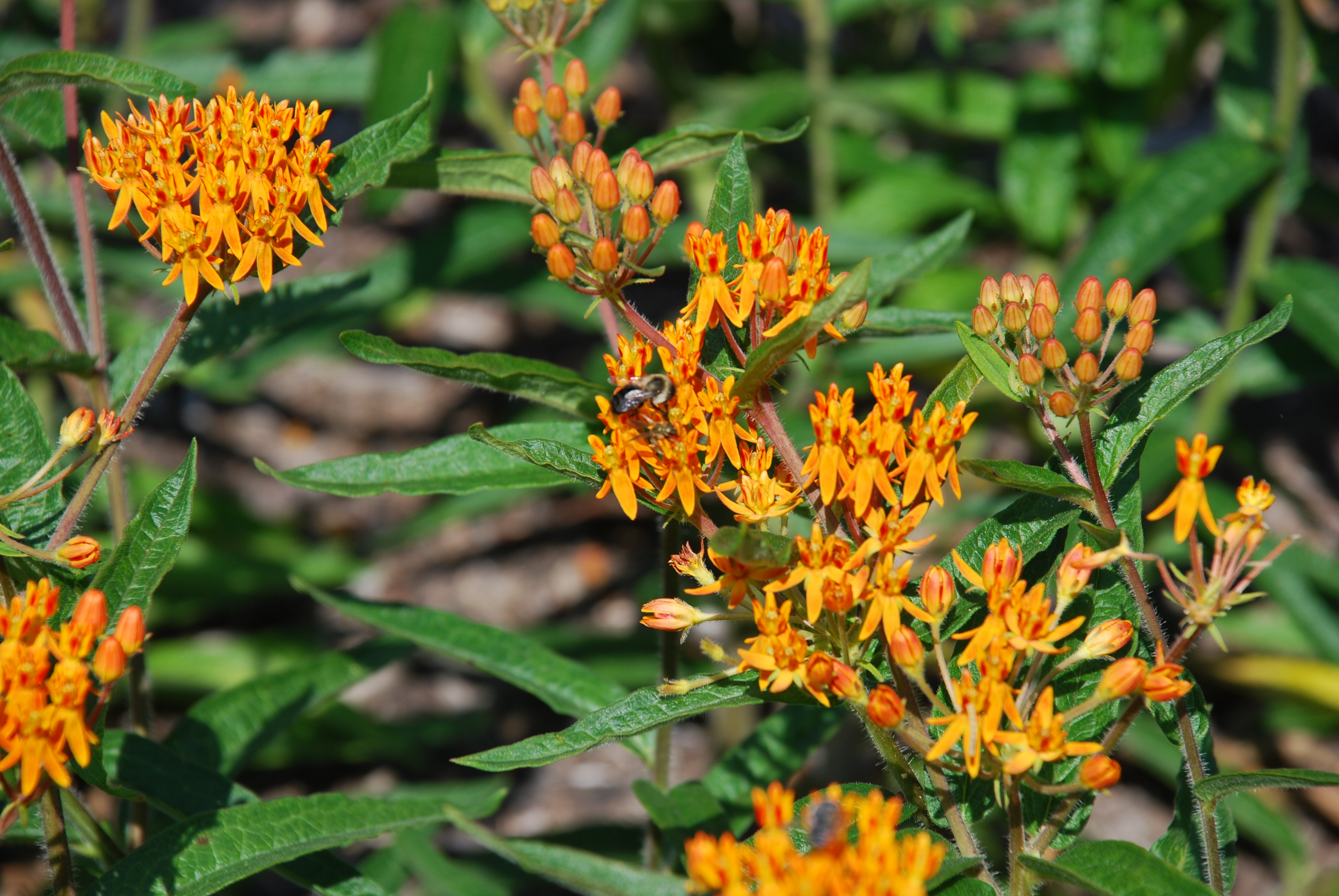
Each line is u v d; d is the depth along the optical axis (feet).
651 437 3.29
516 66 8.35
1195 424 5.25
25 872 4.93
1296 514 6.24
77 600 3.32
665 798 3.58
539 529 6.83
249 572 6.08
